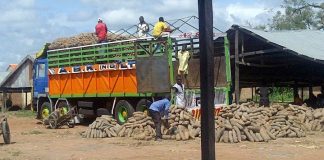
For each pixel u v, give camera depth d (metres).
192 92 18.25
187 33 18.77
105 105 21.70
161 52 18.36
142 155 12.04
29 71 42.97
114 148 13.59
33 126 22.78
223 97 18.88
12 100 47.31
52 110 24.25
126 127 16.73
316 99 25.72
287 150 12.45
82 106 22.34
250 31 21.45
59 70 23.42
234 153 11.99
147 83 18.50
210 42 4.88
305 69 27.23
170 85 17.95
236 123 14.70
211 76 4.89
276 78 28.20
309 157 11.28
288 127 15.58
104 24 21.73
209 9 4.88
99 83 21.14
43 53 25.02
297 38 23.80
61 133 18.69
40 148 14.02
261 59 23.30
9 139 15.33
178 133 15.19
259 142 14.28
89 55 21.59
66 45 23.30
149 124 16.36
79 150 13.38
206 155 4.92
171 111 15.90
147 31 20.56
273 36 22.30
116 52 20.17
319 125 17.34
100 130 16.77
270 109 16.56
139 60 18.73
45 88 25.02
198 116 17.78
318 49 22.34
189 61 20.05
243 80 28.27
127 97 20.02
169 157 11.55
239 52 22.67
